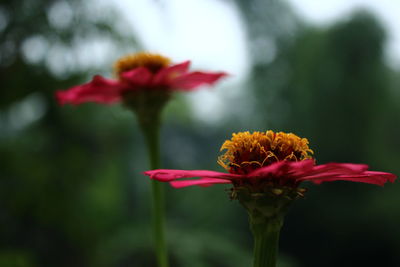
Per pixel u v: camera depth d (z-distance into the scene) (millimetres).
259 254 251
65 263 615
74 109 581
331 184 1148
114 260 678
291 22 1023
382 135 1139
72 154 594
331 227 1142
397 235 1100
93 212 639
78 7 555
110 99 374
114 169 701
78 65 564
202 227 946
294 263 974
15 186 574
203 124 1220
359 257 1136
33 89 563
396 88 1167
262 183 251
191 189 1061
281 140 259
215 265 684
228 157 261
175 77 362
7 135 606
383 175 247
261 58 1016
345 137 1084
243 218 1062
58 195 584
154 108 361
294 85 1045
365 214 1116
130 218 834
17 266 506
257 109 1075
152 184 349
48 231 614
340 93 1062
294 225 1170
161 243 346
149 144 360
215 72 364
